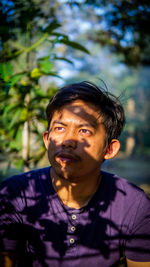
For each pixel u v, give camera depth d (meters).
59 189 1.09
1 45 1.61
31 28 1.84
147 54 5.04
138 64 5.46
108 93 1.17
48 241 1.06
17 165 1.96
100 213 1.09
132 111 21.91
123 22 3.39
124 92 1.39
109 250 1.07
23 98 1.74
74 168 0.99
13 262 1.10
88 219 1.08
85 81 1.12
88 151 1.00
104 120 1.05
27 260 1.14
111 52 5.15
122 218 1.12
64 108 1.03
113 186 1.17
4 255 1.08
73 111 1.01
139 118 22.16
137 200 1.15
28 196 1.12
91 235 1.06
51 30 1.60
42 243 1.06
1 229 1.09
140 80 22.61
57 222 1.06
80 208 1.08
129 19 3.31
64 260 1.04
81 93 1.03
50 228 1.06
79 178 1.01
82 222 1.07
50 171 1.18
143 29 3.43
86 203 1.11
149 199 1.18
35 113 1.93
